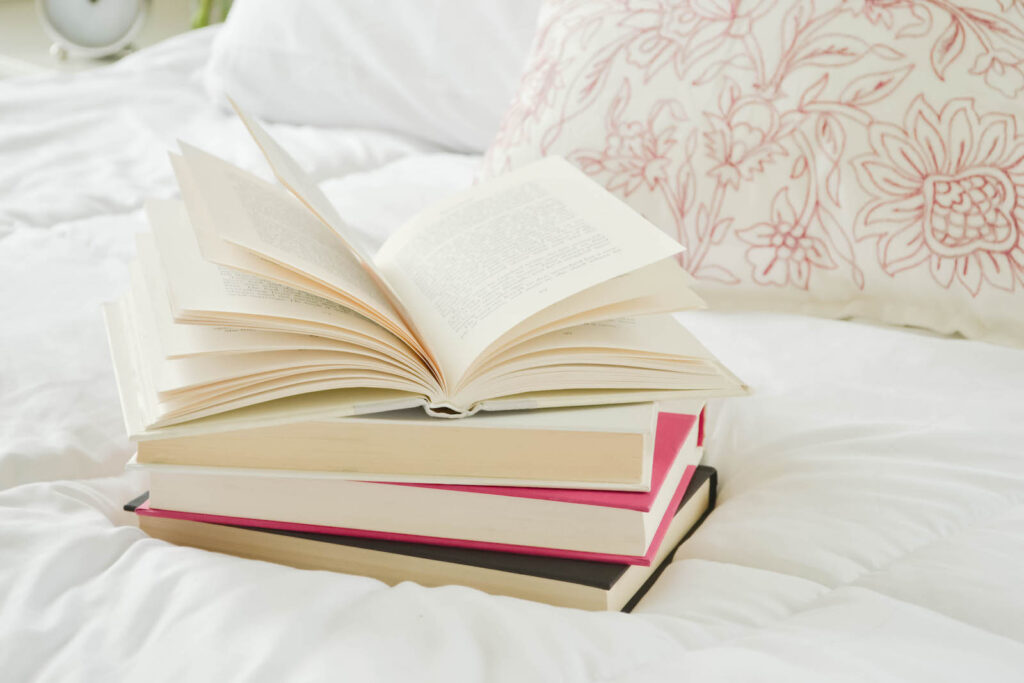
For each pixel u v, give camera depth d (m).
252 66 1.52
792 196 0.83
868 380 0.73
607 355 0.50
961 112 0.78
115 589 0.47
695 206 0.87
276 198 0.60
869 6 0.84
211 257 0.47
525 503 0.49
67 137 1.41
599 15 0.97
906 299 0.83
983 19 0.81
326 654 0.41
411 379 0.49
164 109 1.55
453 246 0.58
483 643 0.43
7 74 2.26
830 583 0.49
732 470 0.64
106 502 0.59
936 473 0.57
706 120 0.87
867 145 0.80
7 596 0.46
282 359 0.49
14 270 0.94
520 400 0.50
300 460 0.50
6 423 0.66
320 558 0.53
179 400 0.48
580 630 0.44
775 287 0.87
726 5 0.90
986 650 0.42
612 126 0.91
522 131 0.98
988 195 0.77
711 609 0.48
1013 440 0.60
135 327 0.59
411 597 0.46
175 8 2.69
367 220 1.04
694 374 0.52
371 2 1.44
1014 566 0.48
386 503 0.51
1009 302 0.78
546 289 0.50
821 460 0.60
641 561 0.48
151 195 1.20
